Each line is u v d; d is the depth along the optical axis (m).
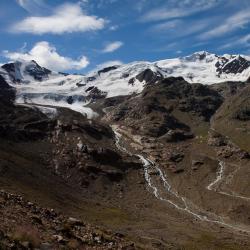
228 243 160.88
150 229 167.62
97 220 166.62
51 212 42.78
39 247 28.17
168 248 111.25
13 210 37.09
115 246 39.31
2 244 25.55
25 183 190.75
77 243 33.38
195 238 160.88
